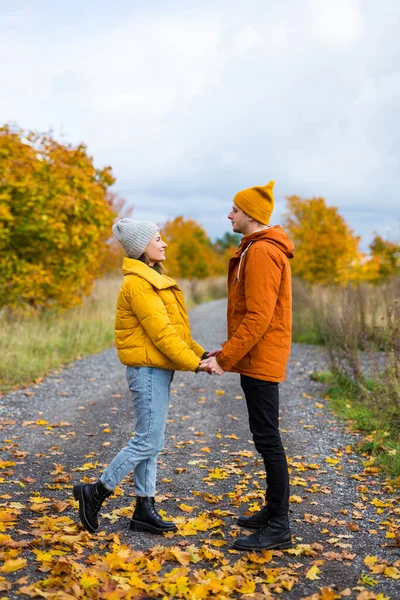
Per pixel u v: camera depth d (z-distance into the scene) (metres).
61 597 2.57
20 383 7.84
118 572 2.91
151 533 3.46
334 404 7.17
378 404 6.13
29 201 11.09
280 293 3.30
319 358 10.55
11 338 9.25
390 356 6.29
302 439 5.80
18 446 5.32
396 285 13.49
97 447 5.40
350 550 3.31
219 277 42.16
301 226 23.94
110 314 14.00
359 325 10.13
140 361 3.37
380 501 4.08
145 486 3.47
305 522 3.73
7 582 2.70
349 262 23.59
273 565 3.11
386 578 2.95
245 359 3.30
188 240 40.50
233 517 3.79
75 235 11.66
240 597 2.73
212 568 3.04
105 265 20.06
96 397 7.47
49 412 6.63
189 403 7.49
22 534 3.34
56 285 12.02
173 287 3.46
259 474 4.73
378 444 5.28
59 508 3.76
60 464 4.84
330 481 4.58
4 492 4.11
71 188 11.95
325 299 14.09
